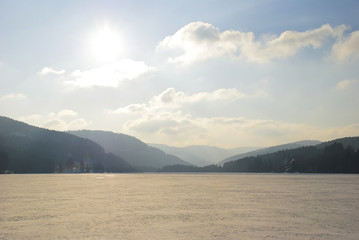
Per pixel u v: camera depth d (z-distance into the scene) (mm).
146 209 59906
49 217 51281
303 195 84562
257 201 71625
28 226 44625
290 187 114125
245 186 122812
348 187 112562
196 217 51344
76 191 100375
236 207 62188
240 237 38812
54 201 72312
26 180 181125
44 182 158125
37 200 74438
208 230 42344
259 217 51344
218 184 139250
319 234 40156
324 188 108375
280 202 69625
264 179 189500
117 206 63812
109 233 40656
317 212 56031
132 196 84000
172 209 59844
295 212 56062
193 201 72188
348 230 42250
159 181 175875
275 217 51344
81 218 50562
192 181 173875
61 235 39688
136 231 41750
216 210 58500
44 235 39656
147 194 89875
